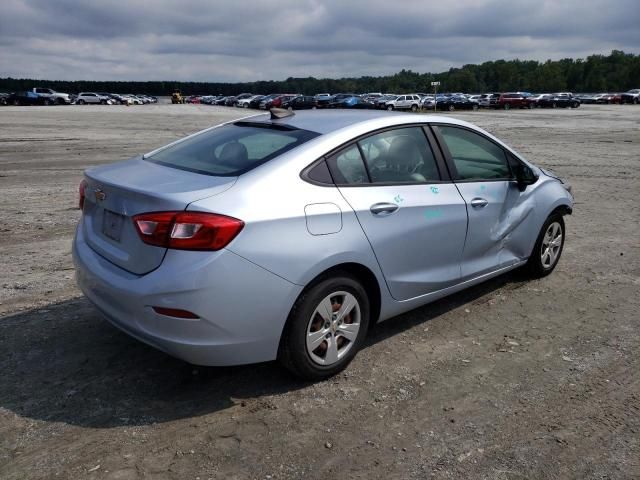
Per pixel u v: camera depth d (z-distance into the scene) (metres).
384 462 2.84
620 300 5.03
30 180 10.98
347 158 3.64
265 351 3.25
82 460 2.81
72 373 3.62
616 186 11.30
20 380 3.53
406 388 3.53
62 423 3.10
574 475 2.77
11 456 2.82
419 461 2.85
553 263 5.61
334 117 4.07
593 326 4.48
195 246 2.96
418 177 4.05
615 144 20.34
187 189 3.13
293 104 56.75
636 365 3.86
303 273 3.23
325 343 3.51
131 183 3.30
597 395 3.48
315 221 3.30
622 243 6.93
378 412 3.26
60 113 39.94
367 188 3.65
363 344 4.11
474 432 3.10
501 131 26.95
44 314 4.50
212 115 41.31
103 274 3.29
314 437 3.03
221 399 3.37
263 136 3.81
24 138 19.53
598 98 77.81
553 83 152.75
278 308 3.19
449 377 3.67
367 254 3.57
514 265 5.04
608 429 3.14
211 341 3.05
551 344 4.16
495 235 4.64
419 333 4.31
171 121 31.94
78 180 11.09
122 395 3.39
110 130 24.19
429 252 4.03
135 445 2.93
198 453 2.88
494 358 3.94
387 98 57.41
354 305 3.60
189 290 2.94
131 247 3.19
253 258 3.06
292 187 3.31
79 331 4.21
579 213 8.72
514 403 3.38
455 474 2.76
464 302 4.94
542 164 14.63
